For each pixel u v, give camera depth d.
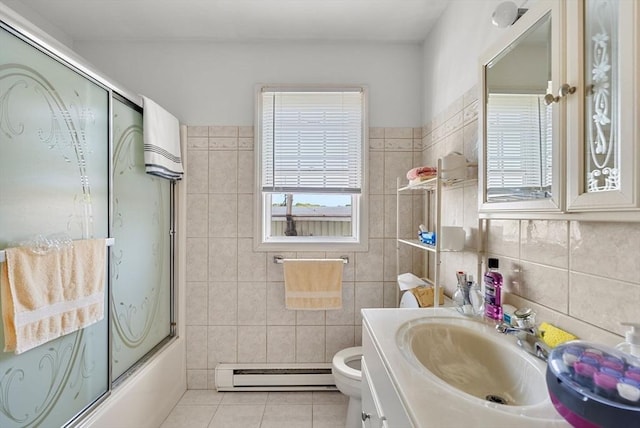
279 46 2.00
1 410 0.86
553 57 0.75
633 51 0.56
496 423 0.56
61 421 1.06
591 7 0.67
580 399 0.49
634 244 0.67
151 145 1.58
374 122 2.02
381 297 2.02
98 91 1.24
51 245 0.96
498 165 1.02
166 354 1.73
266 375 1.96
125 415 1.35
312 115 2.03
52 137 1.02
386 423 0.81
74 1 1.62
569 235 0.84
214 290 1.99
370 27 1.85
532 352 0.83
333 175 2.03
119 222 1.43
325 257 2.01
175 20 1.79
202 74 2.00
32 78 0.95
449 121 1.60
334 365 1.60
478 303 1.12
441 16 1.72
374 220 2.02
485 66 1.09
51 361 1.02
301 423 1.66
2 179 0.86
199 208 1.99
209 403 1.84
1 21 0.85
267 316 2.00
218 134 2.00
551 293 0.90
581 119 0.68
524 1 1.03
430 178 1.41
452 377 0.91
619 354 0.54
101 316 1.16
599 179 0.64
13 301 0.85
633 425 0.45
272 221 2.12
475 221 1.32
